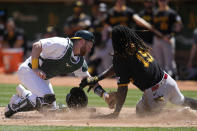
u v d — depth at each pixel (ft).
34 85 62.13
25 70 62.85
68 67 62.44
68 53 61.00
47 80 64.59
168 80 62.18
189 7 161.07
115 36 59.31
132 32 60.34
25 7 172.24
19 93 64.08
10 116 63.98
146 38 124.77
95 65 136.05
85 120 60.08
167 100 63.10
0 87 109.29
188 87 113.60
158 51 124.67
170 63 124.77
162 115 63.41
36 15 172.14
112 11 121.29
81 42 61.36
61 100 86.79
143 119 61.57
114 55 60.13
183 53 159.94
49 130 51.96
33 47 60.29
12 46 152.97
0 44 156.25
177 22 122.52
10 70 147.43
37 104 61.82
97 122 58.29
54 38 61.21
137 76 60.44
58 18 171.01
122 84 60.44
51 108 62.80
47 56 60.95
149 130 52.34
